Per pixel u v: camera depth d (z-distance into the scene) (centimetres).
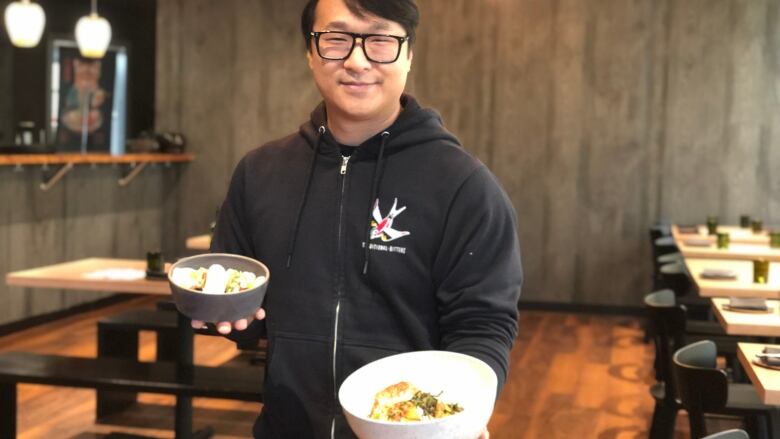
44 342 676
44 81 1137
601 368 639
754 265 479
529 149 850
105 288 455
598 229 844
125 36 1210
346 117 162
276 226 168
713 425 511
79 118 1165
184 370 426
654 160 830
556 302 855
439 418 125
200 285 149
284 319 165
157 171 917
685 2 818
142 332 718
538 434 492
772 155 812
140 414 522
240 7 914
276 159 174
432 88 864
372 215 160
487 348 149
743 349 318
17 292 705
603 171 839
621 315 844
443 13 857
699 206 827
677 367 304
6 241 687
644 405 549
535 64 844
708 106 820
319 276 163
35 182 716
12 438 439
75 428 493
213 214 927
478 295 153
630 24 827
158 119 939
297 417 164
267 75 912
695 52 819
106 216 822
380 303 161
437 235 158
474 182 158
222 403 550
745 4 809
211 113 926
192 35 927
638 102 830
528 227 856
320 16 156
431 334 161
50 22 1152
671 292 441
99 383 405
